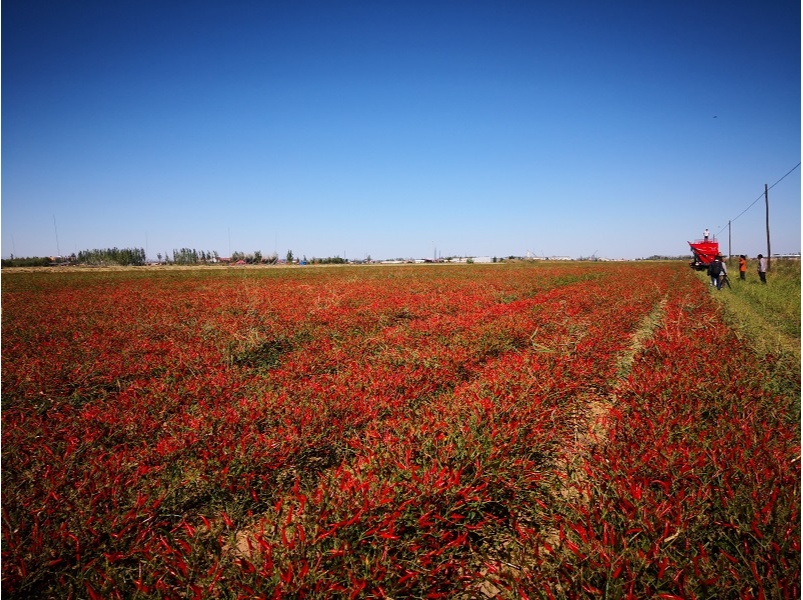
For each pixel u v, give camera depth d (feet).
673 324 29.53
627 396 17.62
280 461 12.65
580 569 8.22
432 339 27.32
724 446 11.60
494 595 9.28
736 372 17.69
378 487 10.44
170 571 8.89
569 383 17.78
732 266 123.13
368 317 36.91
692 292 54.13
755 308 42.55
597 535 9.33
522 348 27.02
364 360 23.79
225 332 30.32
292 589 7.98
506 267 164.55
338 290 61.57
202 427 14.46
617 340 27.76
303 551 8.83
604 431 15.48
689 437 12.53
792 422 14.52
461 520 10.50
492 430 12.84
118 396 18.69
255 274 121.60
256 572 8.34
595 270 128.36
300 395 17.80
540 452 13.71
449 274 112.98
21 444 13.96
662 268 142.82
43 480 11.43
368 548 9.34
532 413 14.57
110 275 117.60
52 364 22.08
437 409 15.39
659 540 8.46
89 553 9.66
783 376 18.22
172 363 23.00
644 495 9.76
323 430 14.40
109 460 12.39
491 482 11.22
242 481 11.89
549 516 10.98
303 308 40.98
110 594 8.45
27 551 9.27
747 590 7.58
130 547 9.82
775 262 92.68
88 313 41.09
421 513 10.02
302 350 26.32
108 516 10.18
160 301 49.90
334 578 8.36
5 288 74.02
